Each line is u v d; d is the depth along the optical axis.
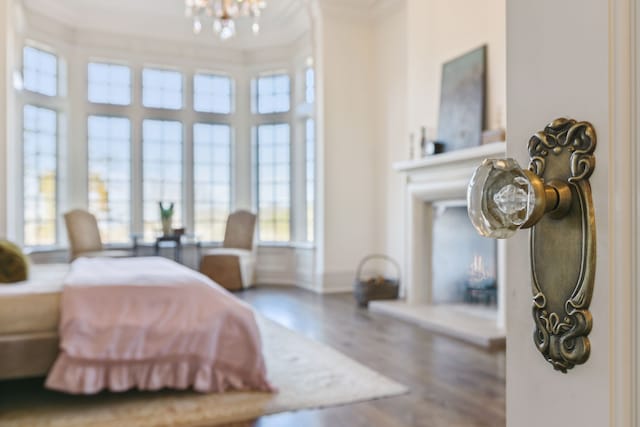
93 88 6.99
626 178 0.40
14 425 2.41
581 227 0.42
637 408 0.39
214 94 7.64
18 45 5.92
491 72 4.30
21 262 3.18
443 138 4.80
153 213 7.36
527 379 0.49
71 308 2.62
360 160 6.49
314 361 3.45
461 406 2.67
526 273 0.49
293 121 7.43
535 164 0.47
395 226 6.11
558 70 0.45
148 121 7.33
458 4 4.70
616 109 0.40
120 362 2.62
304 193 7.32
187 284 2.90
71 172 6.82
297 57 7.24
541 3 0.47
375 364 3.40
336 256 6.43
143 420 2.48
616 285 0.40
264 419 2.51
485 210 0.43
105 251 6.63
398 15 6.04
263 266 7.47
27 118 6.28
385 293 5.53
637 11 0.39
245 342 2.87
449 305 5.11
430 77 5.11
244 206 7.69
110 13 6.79
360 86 6.49
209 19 7.09
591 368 0.42
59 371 2.53
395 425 2.44
